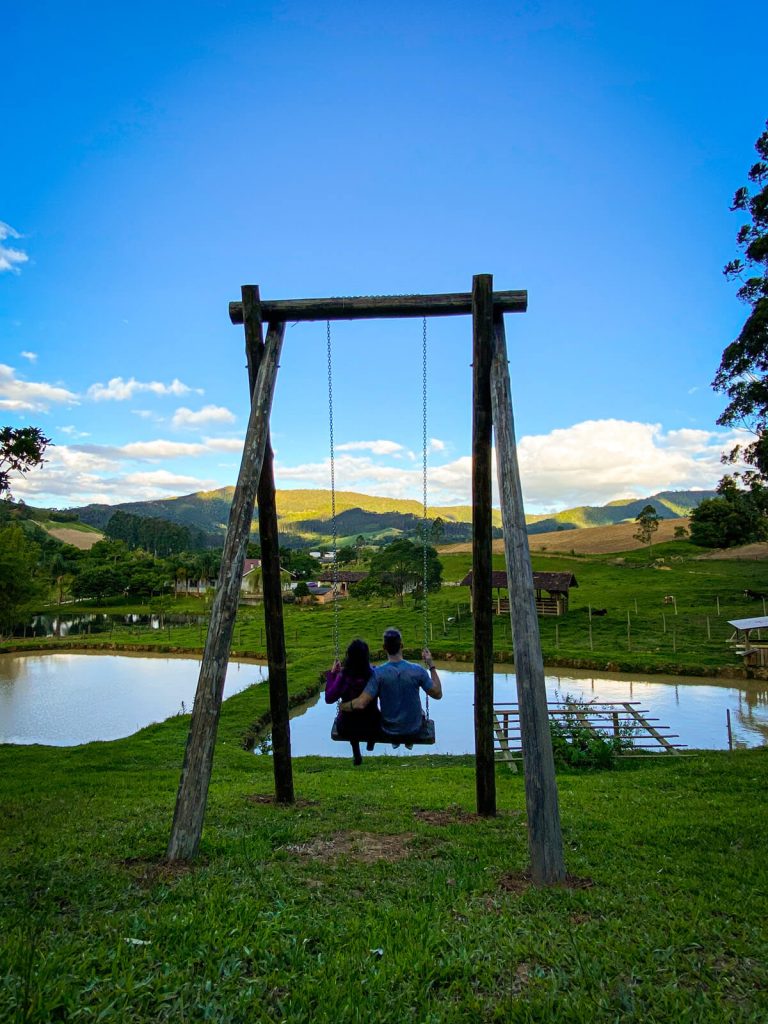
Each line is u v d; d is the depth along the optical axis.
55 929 4.62
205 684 6.71
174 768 16.69
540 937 4.65
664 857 6.97
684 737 24.83
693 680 37.69
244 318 8.22
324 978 4.02
